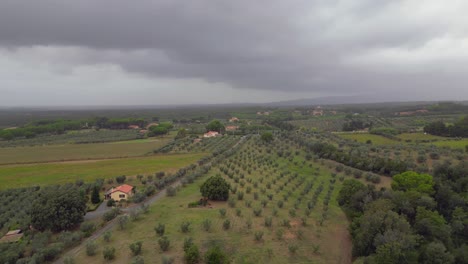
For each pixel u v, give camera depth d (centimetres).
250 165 11762
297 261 4984
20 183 10088
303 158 13438
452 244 5200
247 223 6225
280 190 8856
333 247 5541
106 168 12100
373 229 5081
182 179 10038
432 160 10750
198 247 5300
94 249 5203
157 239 5641
